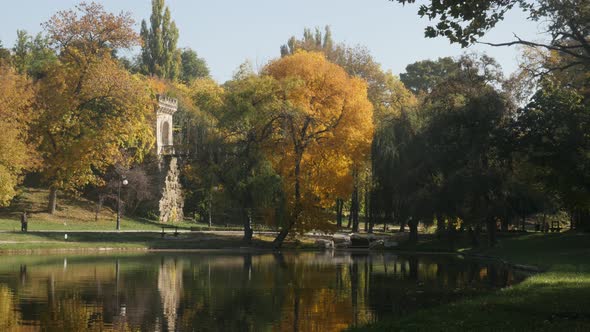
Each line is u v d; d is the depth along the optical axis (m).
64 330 22.20
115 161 81.81
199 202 94.25
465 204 61.66
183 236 71.00
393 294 31.73
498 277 39.38
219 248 66.88
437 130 61.84
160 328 22.75
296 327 23.19
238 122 65.19
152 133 87.81
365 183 76.00
